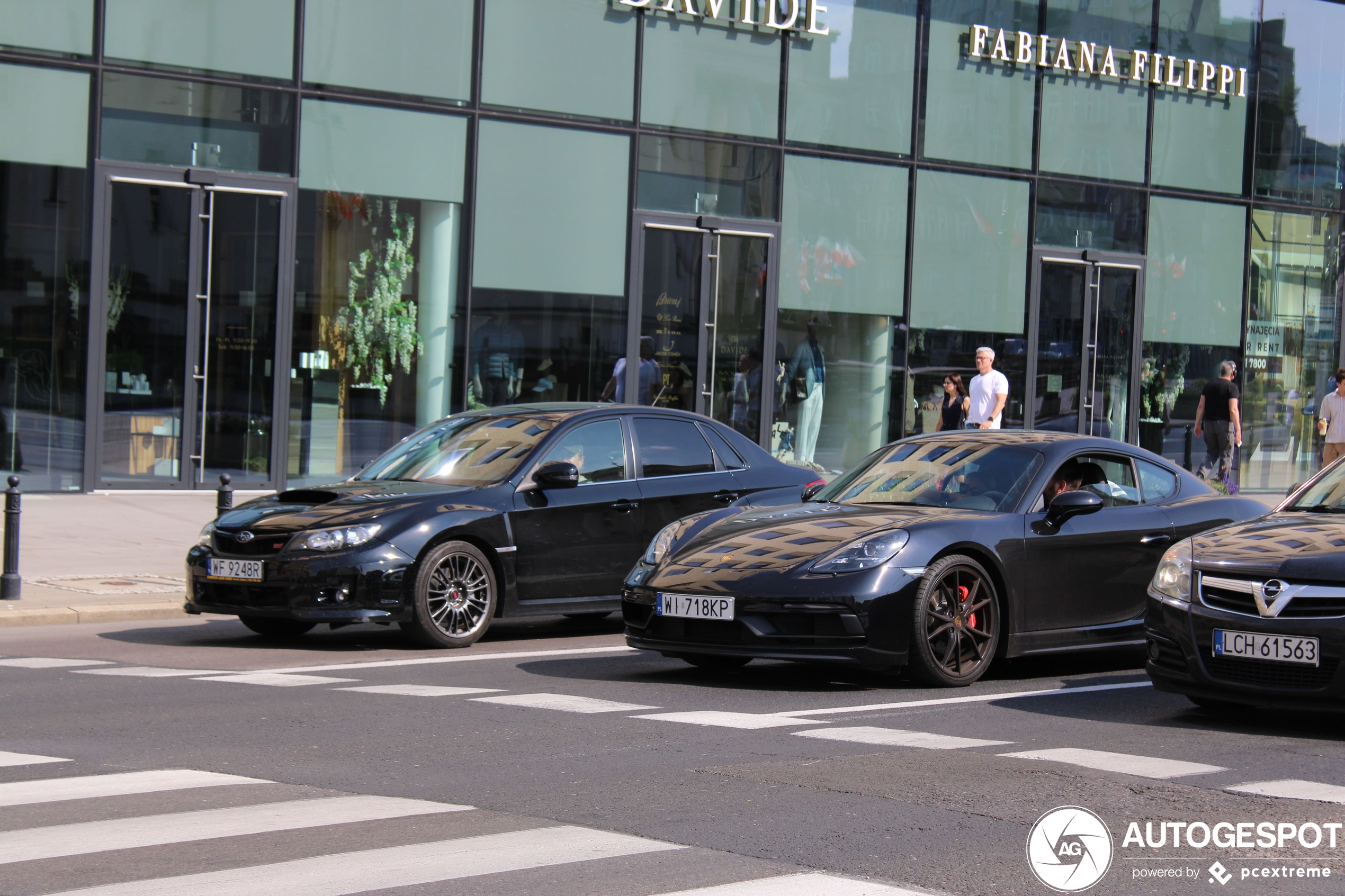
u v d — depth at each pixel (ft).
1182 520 31.07
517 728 23.06
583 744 21.84
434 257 62.34
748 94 68.03
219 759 20.70
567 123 64.34
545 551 33.76
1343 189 84.28
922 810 17.83
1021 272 75.10
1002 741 22.29
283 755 21.03
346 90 60.64
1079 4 76.13
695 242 67.10
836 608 26.13
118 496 56.80
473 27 62.54
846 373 70.74
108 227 57.21
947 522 27.89
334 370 60.90
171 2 57.98
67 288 56.75
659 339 66.39
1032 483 29.55
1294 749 21.97
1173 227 79.46
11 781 19.25
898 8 71.36
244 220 59.31
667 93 66.28
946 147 72.90
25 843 16.10
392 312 61.77
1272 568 22.97
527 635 35.86
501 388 63.57
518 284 63.67
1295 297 83.20
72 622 36.37
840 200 70.38
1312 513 26.11
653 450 36.24
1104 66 76.79
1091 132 76.84
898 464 31.55
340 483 35.32
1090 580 29.45
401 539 31.78
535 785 19.17
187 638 34.45
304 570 31.12
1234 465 75.20
